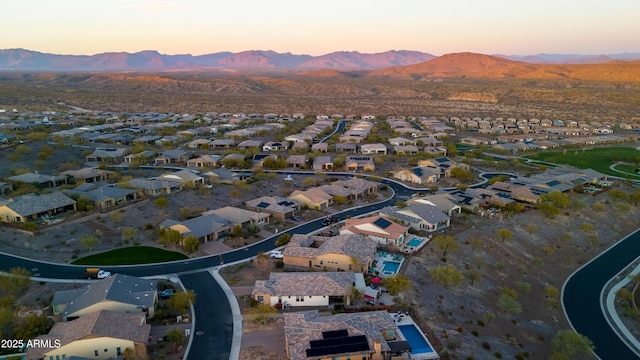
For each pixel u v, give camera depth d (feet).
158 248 293.02
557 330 243.81
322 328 186.29
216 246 299.58
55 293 220.84
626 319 255.50
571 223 377.09
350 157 570.46
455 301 246.88
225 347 191.72
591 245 351.46
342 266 262.88
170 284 244.22
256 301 225.56
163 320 210.38
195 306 223.92
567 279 301.63
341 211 379.55
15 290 226.79
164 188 403.95
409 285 235.20
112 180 445.37
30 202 330.13
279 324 208.74
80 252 283.38
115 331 183.62
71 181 426.92
